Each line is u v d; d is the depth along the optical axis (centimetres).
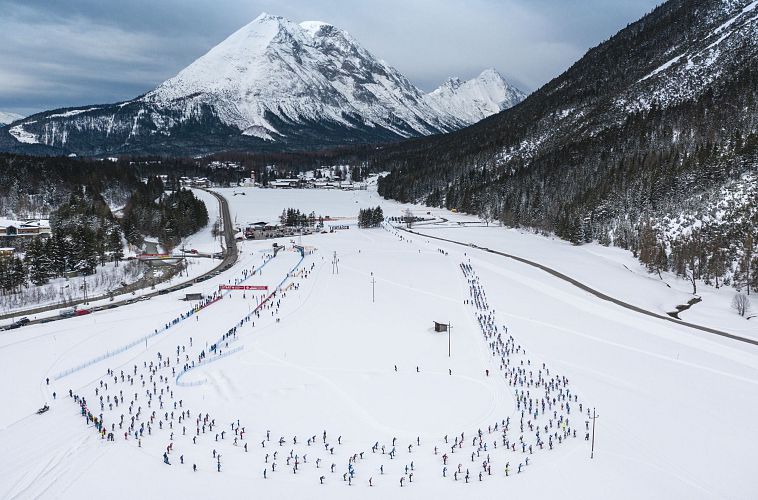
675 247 16738
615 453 6594
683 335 10888
